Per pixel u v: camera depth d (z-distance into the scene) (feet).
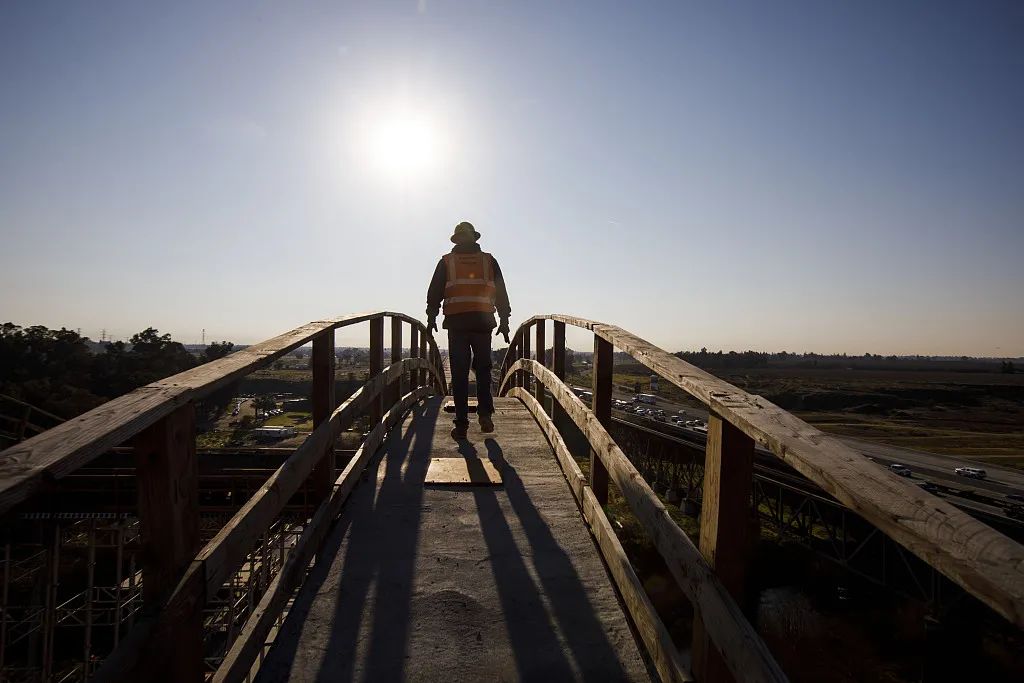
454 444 17.53
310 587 8.92
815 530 94.32
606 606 8.55
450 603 8.54
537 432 19.38
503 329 18.93
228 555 5.68
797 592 77.30
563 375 17.79
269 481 7.18
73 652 53.31
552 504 12.46
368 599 8.61
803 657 62.54
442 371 39.93
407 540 10.61
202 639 5.14
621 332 9.68
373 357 17.65
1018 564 2.27
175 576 4.72
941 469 148.15
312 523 9.84
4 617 31.42
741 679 4.21
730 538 5.07
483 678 6.93
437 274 18.11
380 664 7.15
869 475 3.26
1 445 46.42
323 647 7.47
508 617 8.21
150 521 4.58
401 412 21.35
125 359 273.75
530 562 9.82
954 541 2.54
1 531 31.42
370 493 13.02
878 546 73.41
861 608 72.69
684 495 103.60
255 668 8.05
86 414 4.01
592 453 11.84
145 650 4.20
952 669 57.52
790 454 3.76
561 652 7.45
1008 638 62.49
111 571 60.85
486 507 12.25
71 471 3.31
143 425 4.11
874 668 60.44
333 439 11.06
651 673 7.08
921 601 66.33
